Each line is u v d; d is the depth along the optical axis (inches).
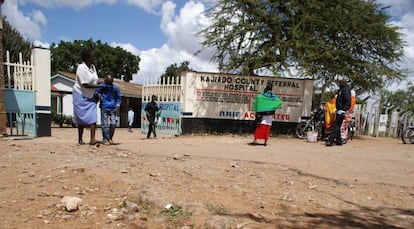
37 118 390.9
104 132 324.2
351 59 580.7
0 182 171.6
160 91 565.9
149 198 151.7
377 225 135.0
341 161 281.1
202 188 174.6
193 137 491.2
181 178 193.5
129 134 684.1
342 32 572.1
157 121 561.0
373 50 609.0
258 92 539.8
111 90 324.5
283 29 576.7
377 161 288.4
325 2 559.5
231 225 126.2
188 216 135.1
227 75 531.2
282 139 496.7
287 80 542.3
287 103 543.5
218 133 533.3
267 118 387.5
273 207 151.8
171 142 400.5
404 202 169.6
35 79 389.4
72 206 137.6
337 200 168.4
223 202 153.9
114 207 144.7
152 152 286.0
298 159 283.3
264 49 566.3
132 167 213.9
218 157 276.1
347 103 401.7
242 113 538.3
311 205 157.5
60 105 1136.8
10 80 390.0
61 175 185.9
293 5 547.8
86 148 284.4
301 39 541.0
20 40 1072.2
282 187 187.8
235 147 363.6
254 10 561.6
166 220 132.9
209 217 131.3
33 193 156.8
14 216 130.3
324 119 486.0
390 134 692.1
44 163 213.3
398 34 589.0
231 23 581.9
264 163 256.2
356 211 151.9
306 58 540.1
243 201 157.9
